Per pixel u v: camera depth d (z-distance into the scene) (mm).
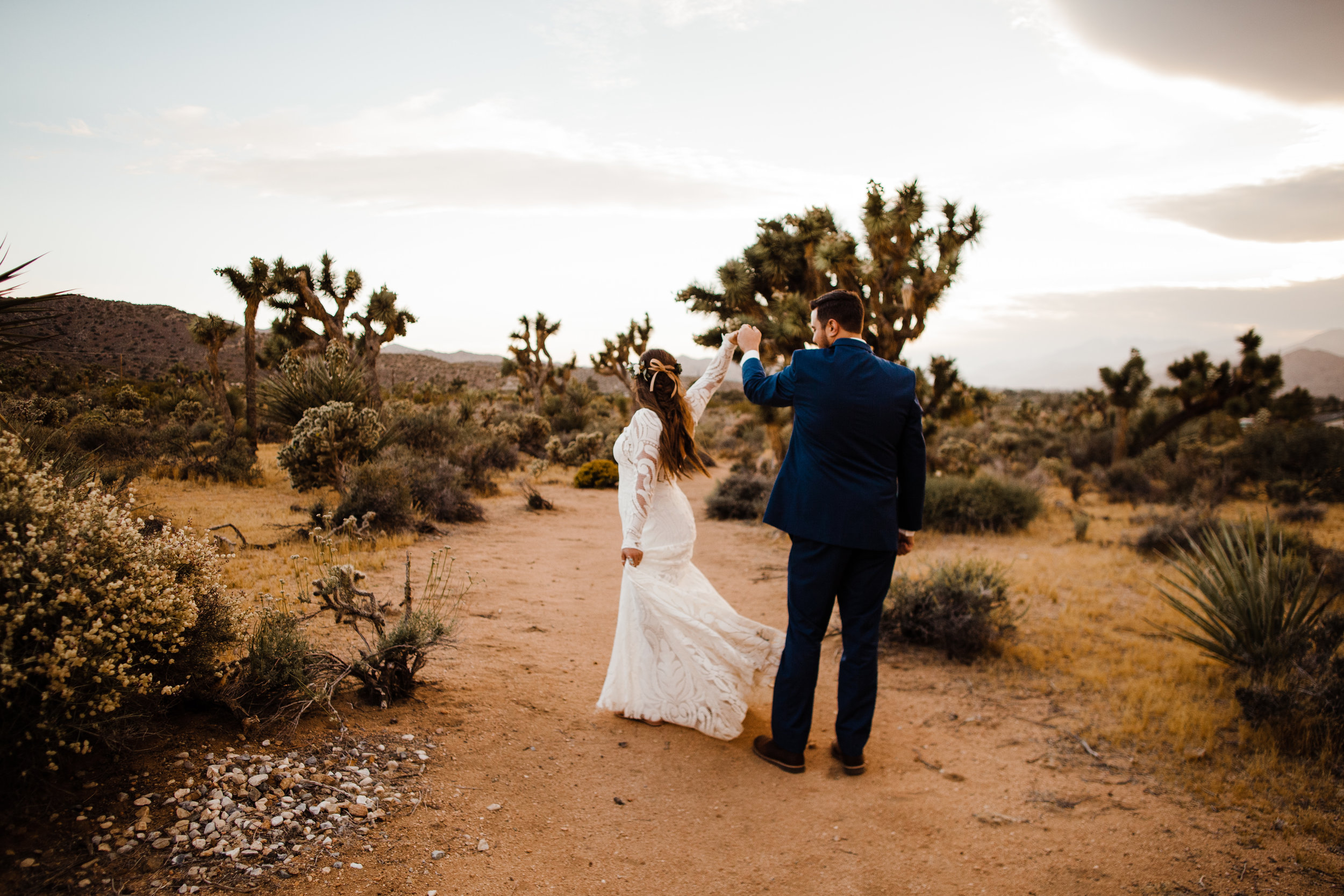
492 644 4406
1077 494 16859
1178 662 4824
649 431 3174
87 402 15406
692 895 2119
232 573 5410
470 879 2043
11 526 1948
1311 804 2938
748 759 3096
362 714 3004
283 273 19234
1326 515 13789
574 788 2691
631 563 3182
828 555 2912
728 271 13047
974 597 5059
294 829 2119
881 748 3395
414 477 10383
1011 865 2422
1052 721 3840
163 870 1845
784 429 15602
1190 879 2377
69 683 1982
